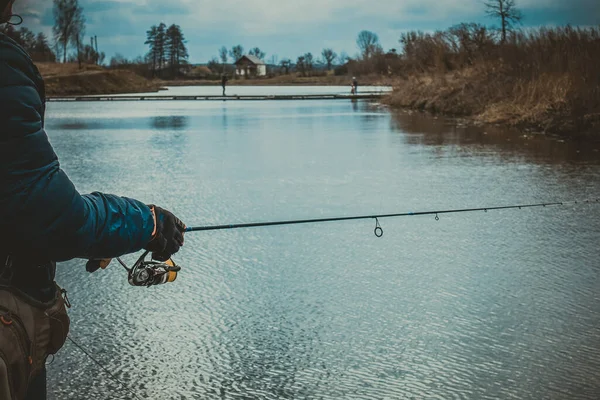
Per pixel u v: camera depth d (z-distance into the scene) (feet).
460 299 18.95
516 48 88.43
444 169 41.70
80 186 36.22
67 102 148.46
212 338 16.39
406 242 24.82
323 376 14.39
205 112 106.32
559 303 18.60
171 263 7.37
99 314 17.99
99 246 5.80
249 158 47.60
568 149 51.21
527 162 44.42
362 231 26.45
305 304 18.61
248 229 26.86
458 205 30.99
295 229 26.81
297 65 427.33
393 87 135.13
